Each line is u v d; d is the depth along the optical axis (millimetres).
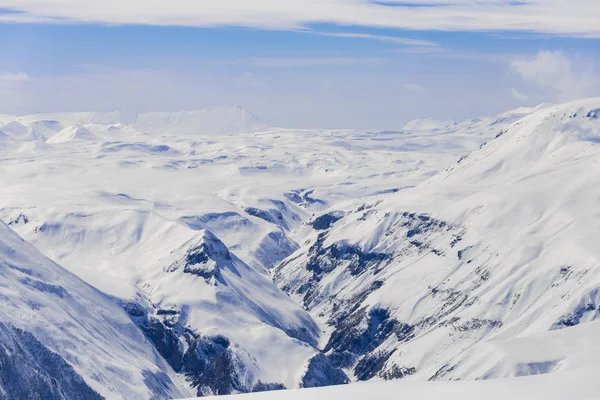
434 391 101938
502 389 100688
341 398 100875
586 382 102312
